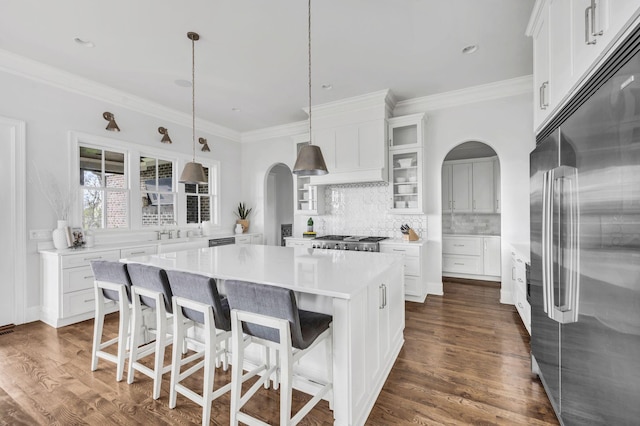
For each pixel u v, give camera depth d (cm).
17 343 278
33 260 329
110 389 206
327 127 448
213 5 233
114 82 370
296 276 183
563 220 140
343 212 501
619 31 102
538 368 211
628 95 96
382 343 213
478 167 541
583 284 124
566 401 146
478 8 239
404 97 425
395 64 329
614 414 107
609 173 106
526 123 371
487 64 330
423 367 230
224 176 568
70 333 301
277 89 393
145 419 177
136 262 233
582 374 128
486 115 393
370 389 187
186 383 215
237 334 159
